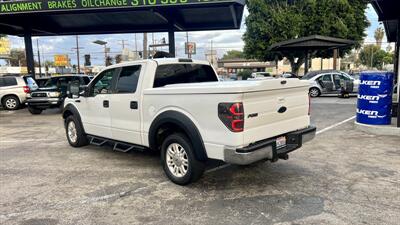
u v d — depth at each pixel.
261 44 28.80
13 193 4.90
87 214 4.16
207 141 4.53
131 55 22.38
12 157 6.98
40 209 4.33
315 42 19.45
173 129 5.29
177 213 4.14
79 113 7.36
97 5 13.43
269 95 4.60
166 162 5.28
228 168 5.88
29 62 18.31
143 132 5.60
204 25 18.03
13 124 11.72
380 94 8.62
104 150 7.53
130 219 4.01
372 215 3.96
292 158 6.42
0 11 14.28
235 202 4.43
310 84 5.58
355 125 9.20
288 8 27.95
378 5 10.63
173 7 13.41
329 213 4.03
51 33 20.11
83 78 14.94
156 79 5.59
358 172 5.53
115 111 6.17
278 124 4.81
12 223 3.96
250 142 4.37
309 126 5.54
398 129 8.26
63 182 5.35
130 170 5.94
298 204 4.31
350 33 27.14
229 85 4.40
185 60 6.11
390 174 5.41
